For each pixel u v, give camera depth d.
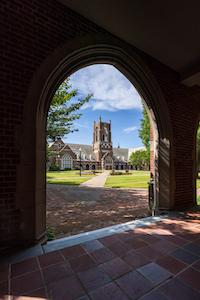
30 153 2.73
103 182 17.11
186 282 1.81
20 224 2.61
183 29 3.52
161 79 4.64
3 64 2.60
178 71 5.06
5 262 2.20
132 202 7.70
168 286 1.76
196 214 4.30
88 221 5.01
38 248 2.56
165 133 4.71
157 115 4.76
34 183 2.73
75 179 21.27
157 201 4.80
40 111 2.93
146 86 4.50
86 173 36.62
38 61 2.88
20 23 2.75
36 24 2.89
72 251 2.46
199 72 4.62
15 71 2.68
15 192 2.61
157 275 1.93
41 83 2.87
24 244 2.60
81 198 8.65
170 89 4.85
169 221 3.78
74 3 3.14
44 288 1.72
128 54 3.95
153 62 4.50
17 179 2.63
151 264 2.14
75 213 5.88
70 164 54.94
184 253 2.42
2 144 2.54
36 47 2.88
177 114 4.98
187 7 3.02
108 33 3.73
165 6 3.03
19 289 1.71
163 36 3.75
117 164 65.38
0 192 2.50
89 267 2.07
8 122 2.60
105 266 2.10
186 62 4.63
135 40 3.93
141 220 3.85
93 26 3.54
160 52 4.29
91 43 3.41
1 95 2.56
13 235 2.55
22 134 2.69
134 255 2.35
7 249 2.49
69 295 1.63
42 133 3.02
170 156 4.66
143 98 4.74
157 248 2.55
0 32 2.59
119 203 7.49
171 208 4.62
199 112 5.69
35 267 2.08
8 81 2.62
